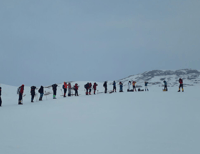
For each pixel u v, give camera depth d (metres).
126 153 5.11
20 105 17.19
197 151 5.22
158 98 17.47
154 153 5.10
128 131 7.27
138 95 20.56
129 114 10.65
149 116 9.98
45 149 5.50
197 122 8.55
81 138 6.51
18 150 5.45
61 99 20.36
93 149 5.44
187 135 6.69
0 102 17.33
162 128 7.62
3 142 6.21
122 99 17.66
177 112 10.93
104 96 21.44
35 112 12.30
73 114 11.13
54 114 11.32
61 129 7.79
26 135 7.02
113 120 9.25
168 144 5.79
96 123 8.70
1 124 8.96
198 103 14.29
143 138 6.39
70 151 5.31
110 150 5.34
